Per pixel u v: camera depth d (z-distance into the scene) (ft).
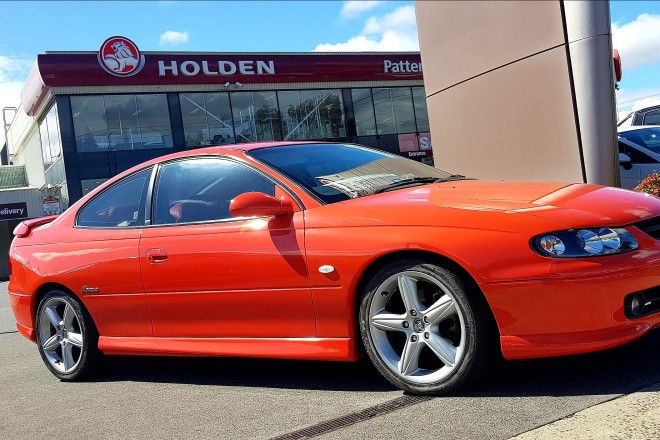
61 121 81.66
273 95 94.27
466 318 9.88
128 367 15.89
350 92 99.76
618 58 27.61
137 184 14.57
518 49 25.14
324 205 11.59
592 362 11.05
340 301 10.93
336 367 13.12
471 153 28.40
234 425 10.43
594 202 10.22
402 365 10.57
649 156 28.02
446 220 10.17
